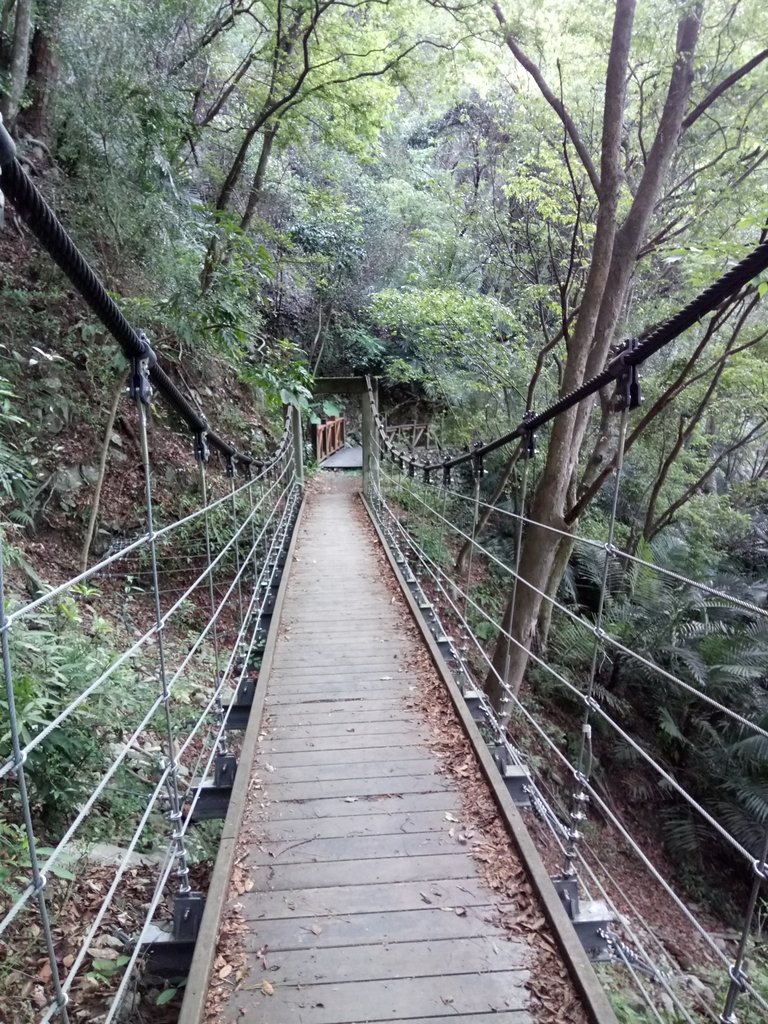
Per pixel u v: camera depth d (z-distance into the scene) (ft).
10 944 6.53
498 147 29.94
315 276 40.40
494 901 6.62
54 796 7.52
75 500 16.14
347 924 6.32
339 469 45.50
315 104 25.67
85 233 15.53
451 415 38.22
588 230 24.61
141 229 15.52
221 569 19.27
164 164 15.97
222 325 15.57
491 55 21.67
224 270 15.92
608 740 21.04
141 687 11.03
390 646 13.55
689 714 21.06
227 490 21.99
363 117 25.16
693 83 19.16
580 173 24.14
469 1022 5.30
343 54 22.59
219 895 6.48
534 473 30.53
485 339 29.25
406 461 23.65
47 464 15.75
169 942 6.42
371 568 19.88
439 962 5.88
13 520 14.39
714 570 27.53
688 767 20.54
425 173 47.91
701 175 21.88
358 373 47.80
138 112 15.97
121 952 6.83
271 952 5.99
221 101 22.91
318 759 9.30
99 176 15.24
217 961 5.89
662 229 23.12
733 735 19.89
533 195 24.70
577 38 19.48
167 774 6.12
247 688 11.63
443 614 24.13
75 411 16.96
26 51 15.71
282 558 20.88
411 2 21.74
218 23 21.61
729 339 24.20
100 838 8.33
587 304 17.60
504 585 28.86
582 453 30.35
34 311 16.71
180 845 6.56
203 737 12.12
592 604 27.48
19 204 3.67
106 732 9.80
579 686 21.68
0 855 7.06
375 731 10.07
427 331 29.60
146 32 16.33
